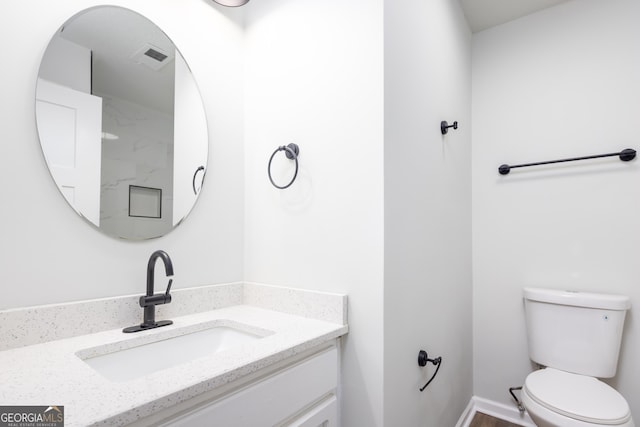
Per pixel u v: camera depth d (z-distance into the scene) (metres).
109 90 1.06
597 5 1.77
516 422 1.87
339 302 1.09
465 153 1.98
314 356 0.98
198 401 0.67
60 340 0.90
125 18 1.10
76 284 0.96
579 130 1.79
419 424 1.28
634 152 1.62
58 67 0.95
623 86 1.69
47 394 0.60
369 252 1.06
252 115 1.46
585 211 1.76
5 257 0.84
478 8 1.93
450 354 1.65
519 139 1.97
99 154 1.03
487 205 2.06
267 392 0.80
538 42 1.94
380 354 1.02
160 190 1.18
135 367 0.94
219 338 1.16
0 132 0.84
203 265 1.31
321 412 0.98
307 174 1.24
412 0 1.29
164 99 1.21
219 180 1.38
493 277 2.02
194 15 1.32
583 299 1.57
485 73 2.11
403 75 1.19
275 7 1.38
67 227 0.95
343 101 1.14
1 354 0.79
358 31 1.11
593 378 1.47
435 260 1.48
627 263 1.64
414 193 1.27
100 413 0.53
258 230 1.41
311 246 1.22
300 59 1.28
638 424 1.56
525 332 1.89
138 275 1.11
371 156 1.06
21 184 0.87
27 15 0.89
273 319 1.15
